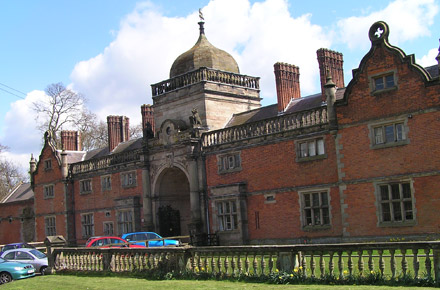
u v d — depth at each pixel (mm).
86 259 23953
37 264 27078
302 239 30766
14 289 20375
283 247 16703
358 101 27906
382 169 26906
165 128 39625
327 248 15812
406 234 25906
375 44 27281
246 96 41594
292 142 31578
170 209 41438
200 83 38969
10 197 63031
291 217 31453
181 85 40719
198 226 36250
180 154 38375
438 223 24906
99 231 46469
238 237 33844
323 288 14562
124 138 52938
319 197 30219
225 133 35625
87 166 48406
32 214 56500
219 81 40000
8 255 27734
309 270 18125
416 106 25812
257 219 33281
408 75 26109
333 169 29484
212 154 36219
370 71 27484
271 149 32719
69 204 49625
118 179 44719
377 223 26938
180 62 41562
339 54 35625
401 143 26266
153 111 46062
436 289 13344
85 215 48375
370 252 15383
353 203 27891
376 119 27156
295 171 31359
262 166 33156
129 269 21812
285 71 37125
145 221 40656
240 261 17891
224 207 35062
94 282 20344
